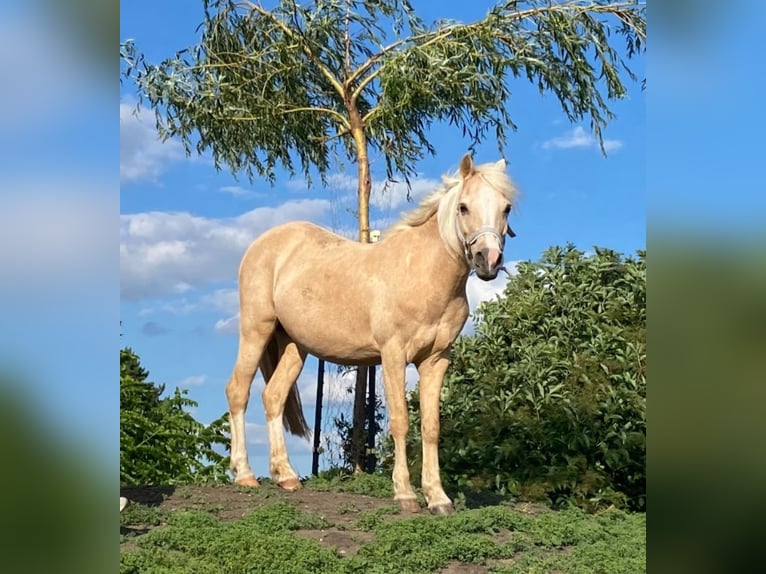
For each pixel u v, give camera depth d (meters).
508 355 8.09
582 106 6.79
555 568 4.32
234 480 6.08
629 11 6.43
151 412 9.72
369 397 7.59
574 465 6.50
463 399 7.59
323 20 6.71
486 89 6.70
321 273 5.64
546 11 6.42
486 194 4.62
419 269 5.05
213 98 6.97
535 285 8.81
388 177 7.81
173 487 5.70
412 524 4.63
